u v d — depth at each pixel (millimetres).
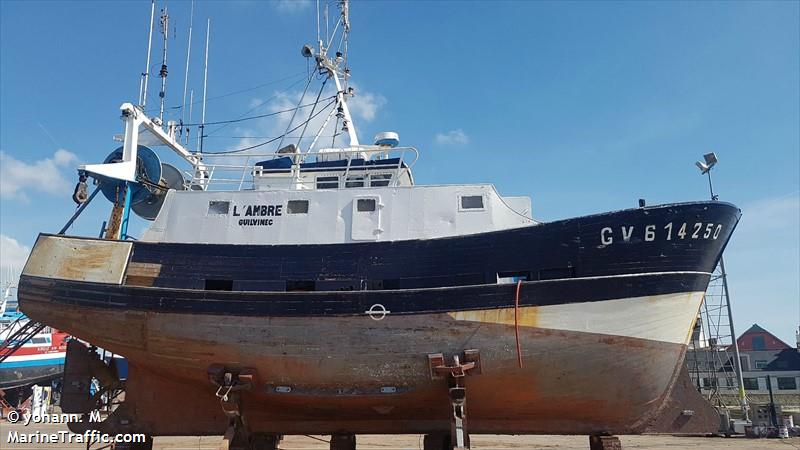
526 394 11008
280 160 15344
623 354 10523
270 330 11039
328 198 12211
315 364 10992
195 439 21062
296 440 20734
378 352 10750
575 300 10422
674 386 11406
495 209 11797
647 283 10375
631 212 10531
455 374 10219
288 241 11961
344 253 11344
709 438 20859
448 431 11844
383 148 13812
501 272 10789
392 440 21219
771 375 40219
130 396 12711
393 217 11867
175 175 14945
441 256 11047
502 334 10508
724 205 10648
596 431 11477
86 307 11797
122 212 13156
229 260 11562
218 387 11617
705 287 10930
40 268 12133
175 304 11414
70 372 13000
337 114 16938
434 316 10625
